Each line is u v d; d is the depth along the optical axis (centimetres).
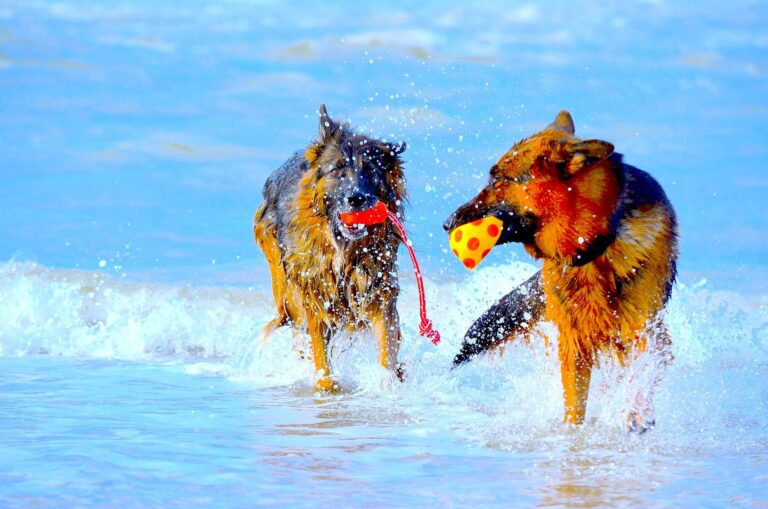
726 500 593
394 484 625
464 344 1013
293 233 1116
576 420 833
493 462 692
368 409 916
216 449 718
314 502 580
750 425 831
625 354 821
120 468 645
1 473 623
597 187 758
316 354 1092
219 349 1331
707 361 1114
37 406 897
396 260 1107
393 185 1127
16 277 1617
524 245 800
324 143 1109
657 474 659
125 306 1515
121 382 1070
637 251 775
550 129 834
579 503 587
